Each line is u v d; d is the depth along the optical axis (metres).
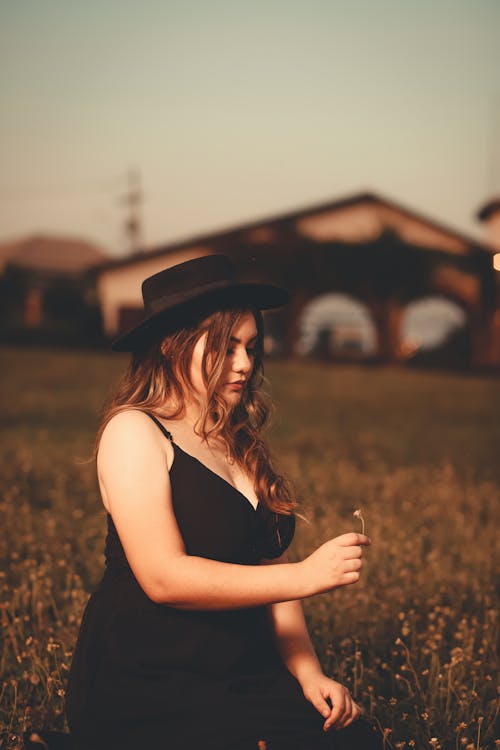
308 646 2.30
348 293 31.59
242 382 2.15
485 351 31.02
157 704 1.92
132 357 2.19
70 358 22.89
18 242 55.22
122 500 1.91
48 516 5.59
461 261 30.88
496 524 6.21
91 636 2.06
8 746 2.58
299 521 5.69
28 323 35.62
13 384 17.33
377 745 2.07
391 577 4.50
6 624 3.31
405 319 32.66
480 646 3.68
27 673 3.01
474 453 10.68
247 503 2.09
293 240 31.41
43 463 7.96
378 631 3.79
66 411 13.49
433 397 18.48
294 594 1.84
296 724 1.94
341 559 1.84
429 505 6.87
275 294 2.17
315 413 14.80
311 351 33.56
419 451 10.69
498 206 30.28
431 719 2.91
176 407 2.11
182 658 1.97
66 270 50.75
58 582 4.20
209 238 31.39
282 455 9.11
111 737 1.94
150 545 1.88
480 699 2.97
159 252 31.50
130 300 31.61
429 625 3.75
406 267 30.55
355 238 31.09
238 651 2.03
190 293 2.04
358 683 3.10
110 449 1.96
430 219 31.70
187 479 1.99
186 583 1.85
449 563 4.89
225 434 2.19
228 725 1.89
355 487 7.51
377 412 15.51
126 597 2.02
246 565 2.07
